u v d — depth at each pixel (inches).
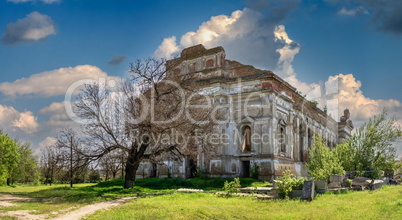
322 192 754.8
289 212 550.0
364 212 517.3
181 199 732.7
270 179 1375.5
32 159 2669.8
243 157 1451.8
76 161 1044.5
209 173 1441.9
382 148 1314.0
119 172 2130.9
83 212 601.9
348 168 1274.6
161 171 1598.2
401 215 477.4
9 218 534.0
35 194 1038.4
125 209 601.0
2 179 1797.5
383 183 1028.5
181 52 1669.5
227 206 620.1
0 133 2003.0
